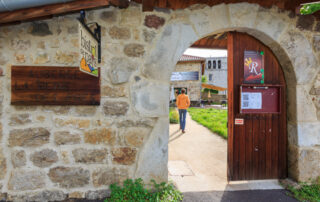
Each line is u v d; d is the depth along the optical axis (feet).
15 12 5.82
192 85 48.14
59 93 6.72
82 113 6.91
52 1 5.67
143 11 7.08
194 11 7.23
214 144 14.21
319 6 7.18
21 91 6.57
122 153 7.07
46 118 6.81
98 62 6.79
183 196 7.12
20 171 6.77
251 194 7.33
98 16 6.94
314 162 7.93
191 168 9.87
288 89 8.36
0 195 6.72
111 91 7.00
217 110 37.99
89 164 6.97
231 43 8.21
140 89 7.12
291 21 7.70
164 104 7.22
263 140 8.45
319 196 7.09
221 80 95.66
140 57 7.13
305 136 7.91
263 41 8.19
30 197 6.78
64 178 6.91
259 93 8.33
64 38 6.84
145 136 7.18
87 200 6.82
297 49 7.79
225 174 9.16
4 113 6.65
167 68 7.23
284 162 8.55
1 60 6.61
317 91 7.98
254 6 7.41
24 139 6.73
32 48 6.74
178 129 19.81
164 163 7.24
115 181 7.07
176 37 7.22
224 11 7.31
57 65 6.84
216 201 6.83
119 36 7.04
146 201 6.61
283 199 7.00
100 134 6.97
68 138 6.88
